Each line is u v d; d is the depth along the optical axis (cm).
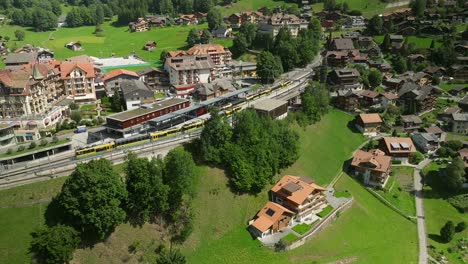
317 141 12744
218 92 14588
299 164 11294
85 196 7025
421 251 8956
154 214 8244
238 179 9544
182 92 15588
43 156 9900
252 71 18838
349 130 14088
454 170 10906
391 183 11462
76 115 11775
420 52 19912
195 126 11325
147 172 7956
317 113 13500
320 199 9675
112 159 9188
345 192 10631
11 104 11881
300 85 16162
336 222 9494
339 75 16550
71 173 8031
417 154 12481
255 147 10025
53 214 7525
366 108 15400
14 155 9481
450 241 9338
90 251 7325
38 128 11350
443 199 10894
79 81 14250
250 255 8162
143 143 10125
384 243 9088
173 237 8219
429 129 13888
